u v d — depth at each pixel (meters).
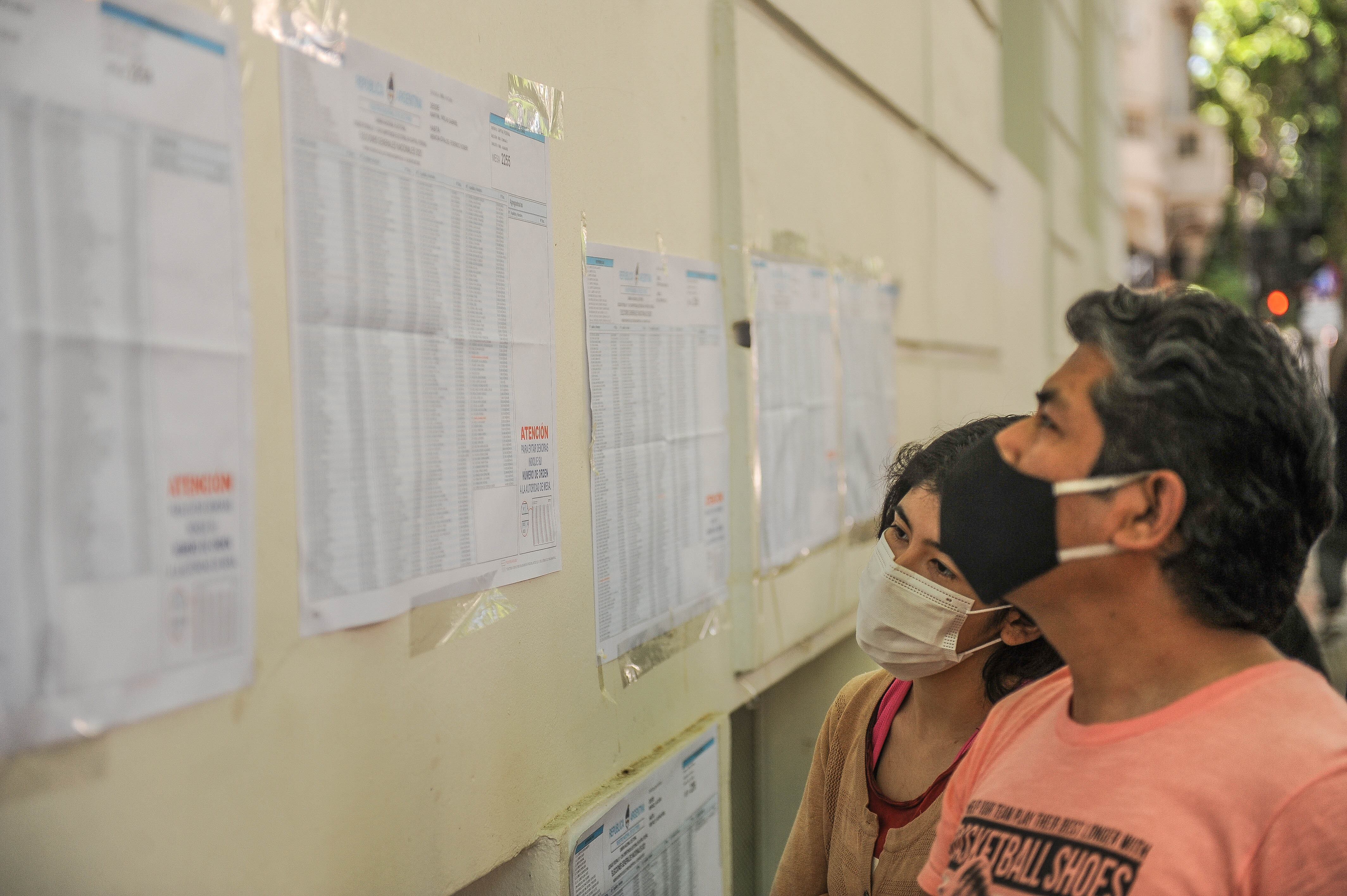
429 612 1.31
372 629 1.22
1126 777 0.86
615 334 1.79
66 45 0.85
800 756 3.11
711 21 2.21
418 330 1.28
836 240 2.85
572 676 1.65
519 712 1.51
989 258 4.86
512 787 1.50
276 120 1.07
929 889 1.09
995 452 0.98
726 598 2.25
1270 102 24.31
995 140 4.85
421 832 1.31
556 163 1.61
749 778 2.89
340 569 1.15
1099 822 0.85
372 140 1.20
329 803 1.16
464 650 1.39
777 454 2.43
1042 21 6.34
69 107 0.85
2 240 0.81
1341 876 0.75
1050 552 0.91
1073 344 7.50
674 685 2.01
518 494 1.50
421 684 1.30
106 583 0.89
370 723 1.22
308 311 1.11
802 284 2.60
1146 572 0.90
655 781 1.87
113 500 0.89
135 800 0.93
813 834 1.64
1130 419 0.88
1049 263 6.48
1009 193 5.31
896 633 1.43
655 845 1.87
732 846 2.77
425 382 1.29
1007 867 0.90
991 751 1.09
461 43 1.38
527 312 1.52
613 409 1.78
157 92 0.93
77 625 0.87
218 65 0.99
